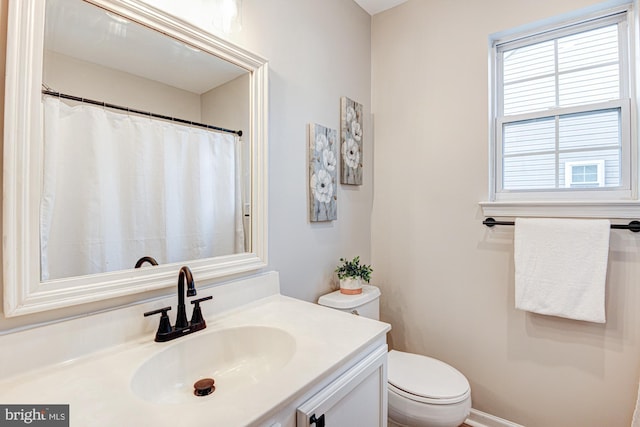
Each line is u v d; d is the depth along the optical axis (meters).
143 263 1.00
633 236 1.33
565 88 1.55
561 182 1.56
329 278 1.73
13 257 0.73
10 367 0.73
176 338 0.95
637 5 1.35
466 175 1.73
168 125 1.07
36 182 0.78
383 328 1.04
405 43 1.94
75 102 0.86
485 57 1.66
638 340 1.32
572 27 1.52
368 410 0.98
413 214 1.92
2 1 0.74
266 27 1.37
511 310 1.60
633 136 1.38
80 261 0.86
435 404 1.25
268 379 0.74
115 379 0.74
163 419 0.59
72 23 0.85
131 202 0.98
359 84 1.97
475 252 1.70
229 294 1.19
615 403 1.37
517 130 1.68
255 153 1.31
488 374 1.67
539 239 1.46
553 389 1.50
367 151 2.04
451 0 1.77
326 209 1.67
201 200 1.16
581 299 1.37
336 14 1.78
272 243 1.41
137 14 0.94
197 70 1.14
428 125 1.85
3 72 0.74
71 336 0.82
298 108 1.53
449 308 1.79
